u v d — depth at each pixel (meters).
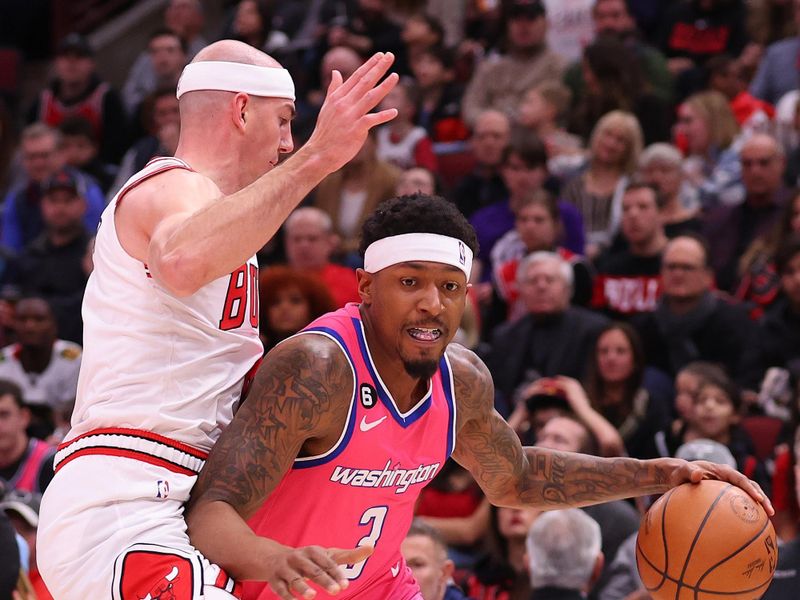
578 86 27.03
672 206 22.84
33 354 21.81
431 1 33.44
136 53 38.81
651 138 25.64
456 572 16.36
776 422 17.98
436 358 8.92
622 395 18.41
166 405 8.84
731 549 9.45
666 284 20.17
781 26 28.48
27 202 27.33
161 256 8.16
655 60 27.23
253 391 8.79
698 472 9.84
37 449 18.64
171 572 8.30
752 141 22.31
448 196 24.86
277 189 8.18
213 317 9.01
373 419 9.02
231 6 38.28
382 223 8.93
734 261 22.19
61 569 8.74
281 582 7.88
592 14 29.42
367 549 7.94
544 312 20.12
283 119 9.56
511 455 10.20
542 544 14.10
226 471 8.58
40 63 39.03
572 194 23.95
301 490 9.07
